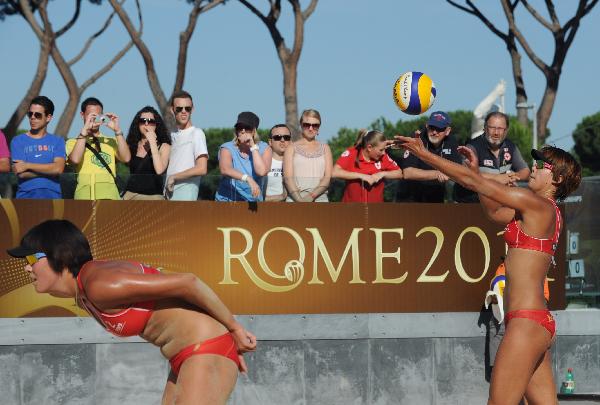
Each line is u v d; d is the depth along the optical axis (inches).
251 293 636.1
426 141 671.1
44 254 348.5
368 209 656.4
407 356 656.4
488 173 668.1
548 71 1697.8
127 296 343.0
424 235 664.4
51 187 614.5
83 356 612.4
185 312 361.1
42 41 1665.8
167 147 641.0
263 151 652.7
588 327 687.7
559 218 460.1
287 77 1603.1
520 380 441.4
